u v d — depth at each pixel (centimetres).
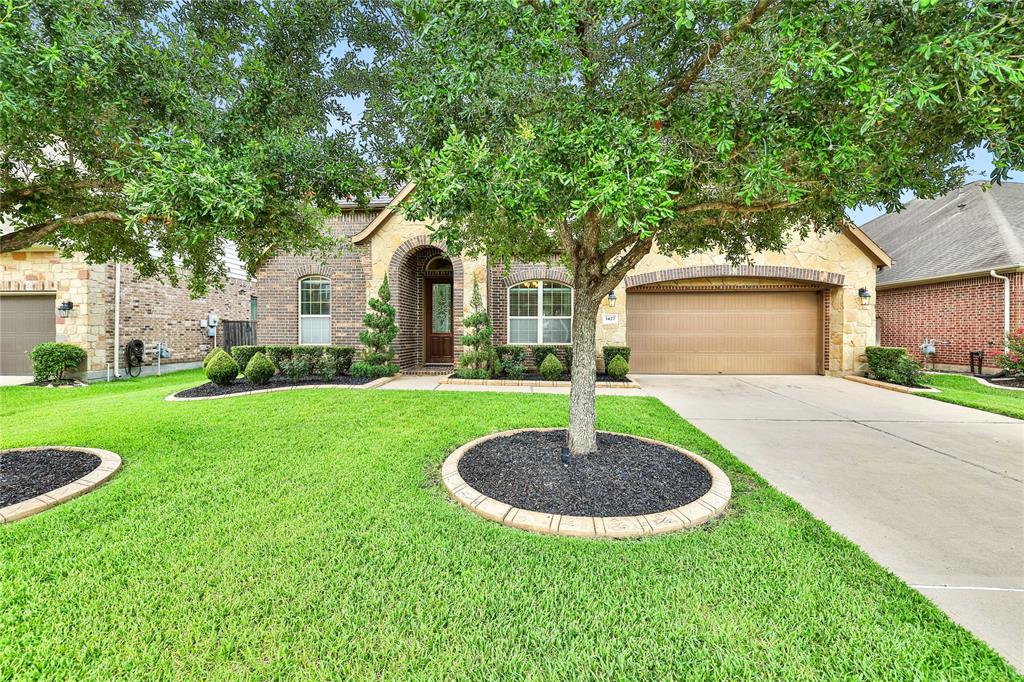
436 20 250
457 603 226
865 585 242
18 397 812
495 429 548
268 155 334
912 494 374
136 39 298
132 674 181
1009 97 220
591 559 266
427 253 1238
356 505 336
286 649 195
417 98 300
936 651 195
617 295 1147
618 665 188
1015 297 1041
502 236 484
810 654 194
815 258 1127
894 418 659
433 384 963
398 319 1128
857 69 224
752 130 284
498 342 1176
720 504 332
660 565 260
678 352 1212
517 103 319
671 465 412
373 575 248
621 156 254
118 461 414
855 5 221
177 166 258
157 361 1231
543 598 230
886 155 274
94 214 374
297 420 594
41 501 326
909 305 1317
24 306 1073
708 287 1203
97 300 1059
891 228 1661
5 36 222
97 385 983
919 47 205
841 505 352
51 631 203
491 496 347
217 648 195
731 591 236
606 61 320
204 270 543
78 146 363
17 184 370
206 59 325
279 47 351
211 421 586
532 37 259
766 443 525
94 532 291
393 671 184
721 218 404
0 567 250
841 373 1118
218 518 313
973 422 635
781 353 1195
